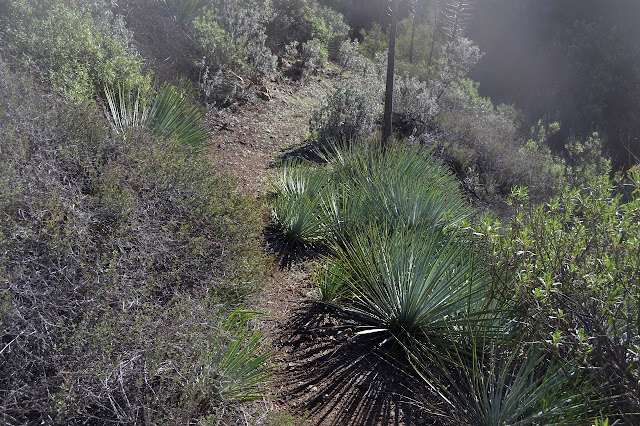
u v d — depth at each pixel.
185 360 2.79
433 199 6.47
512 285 3.74
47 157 3.49
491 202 9.93
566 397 3.19
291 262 5.41
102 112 4.98
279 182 6.90
